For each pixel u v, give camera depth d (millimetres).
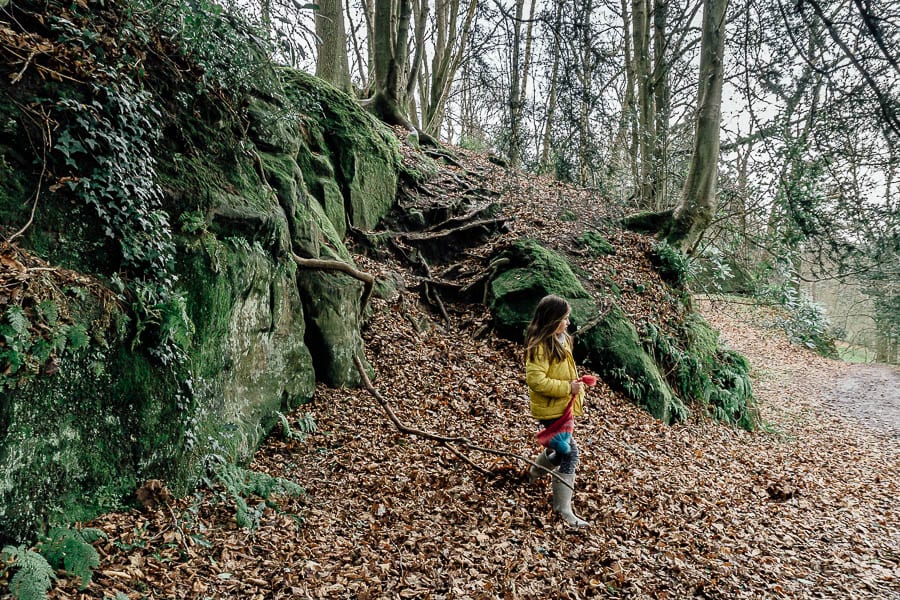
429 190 10977
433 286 9352
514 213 11508
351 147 9273
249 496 3854
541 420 4387
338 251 7094
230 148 4832
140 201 3500
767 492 6328
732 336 19250
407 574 3369
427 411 6090
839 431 11250
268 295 4953
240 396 4527
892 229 5824
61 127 3211
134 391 3346
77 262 3174
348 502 4125
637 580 3777
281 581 3055
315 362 5965
